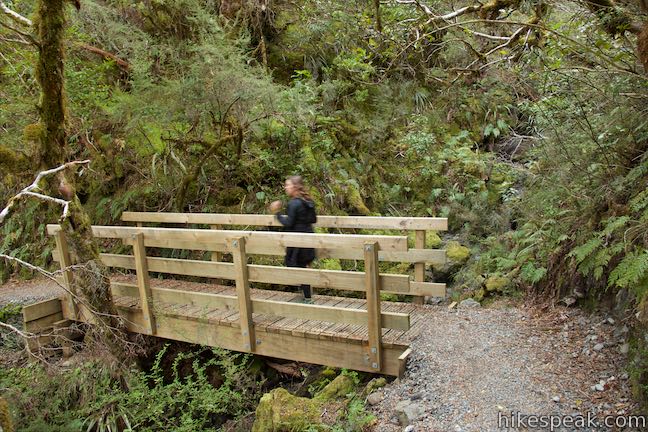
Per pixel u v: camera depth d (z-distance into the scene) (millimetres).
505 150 9719
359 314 4293
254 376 5340
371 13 9320
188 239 5125
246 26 9336
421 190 8812
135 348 5613
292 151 8312
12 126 7133
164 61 8078
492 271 6359
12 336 6492
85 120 8109
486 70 10062
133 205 8180
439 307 5363
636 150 4719
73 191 5238
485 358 3949
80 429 4637
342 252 4730
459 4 8555
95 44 8570
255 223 6359
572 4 5219
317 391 4668
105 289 5410
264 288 6770
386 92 10109
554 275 5141
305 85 8391
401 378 4004
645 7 3279
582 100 5340
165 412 5047
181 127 7973
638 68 4395
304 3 10125
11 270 8742
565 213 5445
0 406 2676
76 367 5242
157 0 8281
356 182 8414
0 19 6105
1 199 8625
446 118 10070
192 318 5312
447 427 3145
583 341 4023
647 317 3307
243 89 7051
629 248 3965
